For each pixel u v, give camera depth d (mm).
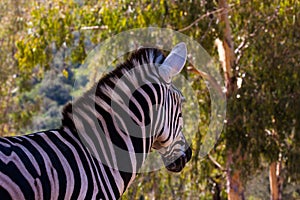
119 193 6633
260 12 21656
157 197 23391
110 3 21484
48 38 23266
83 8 23125
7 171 5492
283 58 21031
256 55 21078
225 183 24266
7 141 5738
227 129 20656
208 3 20641
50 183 5762
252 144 20875
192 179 24031
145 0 20844
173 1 20500
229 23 22094
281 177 27594
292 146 22016
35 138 5984
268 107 20609
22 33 27047
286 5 20812
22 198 5508
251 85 20594
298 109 20859
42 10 23203
